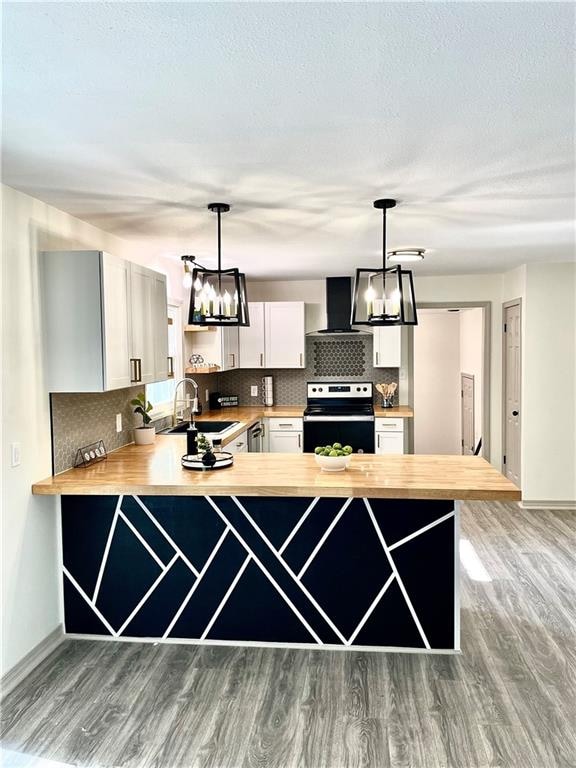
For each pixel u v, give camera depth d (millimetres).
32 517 2941
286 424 6176
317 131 2105
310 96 1816
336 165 2486
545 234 3980
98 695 2670
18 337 2811
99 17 1360
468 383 8055
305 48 1523
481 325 6887
